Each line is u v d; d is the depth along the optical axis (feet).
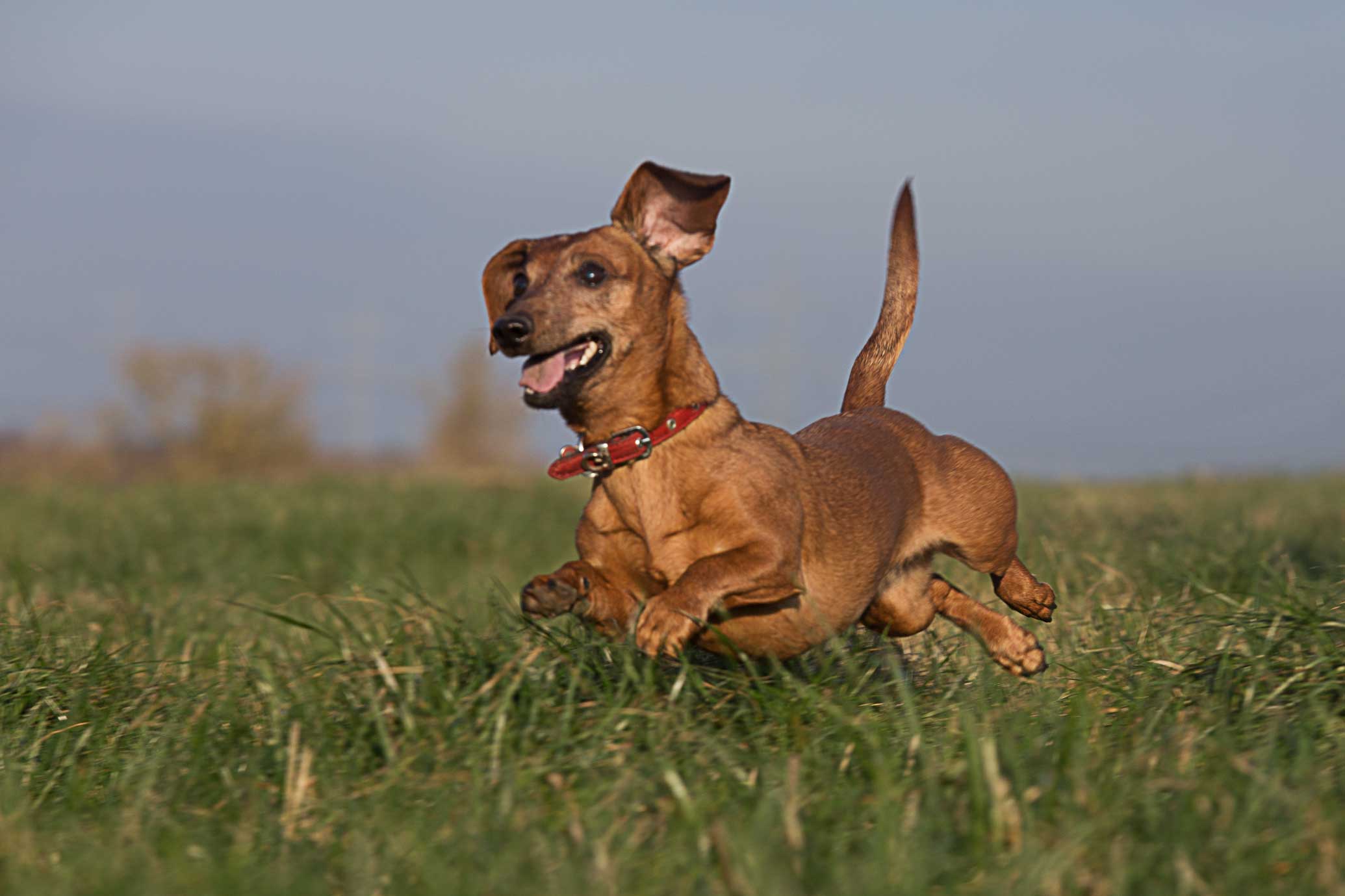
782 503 16.99
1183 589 22.82
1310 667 15.66
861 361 22.65
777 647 18.03
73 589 29.78
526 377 16.81
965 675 17.89
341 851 12.68
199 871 11.85
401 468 84.79
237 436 83.10
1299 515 34.71
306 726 15.64
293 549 39.01
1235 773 13.23
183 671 20.51
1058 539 29.66
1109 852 11.81
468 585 32.86
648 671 15.66
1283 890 11.09
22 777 15.44
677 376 17.21
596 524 17.52
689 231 17.87
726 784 13.83
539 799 13.65
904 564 20.54
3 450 82.48
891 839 11.70
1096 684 16.39
